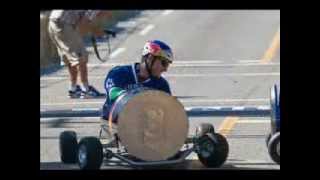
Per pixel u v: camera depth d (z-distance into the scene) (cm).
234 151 2978
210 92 4606
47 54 5494
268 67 5606
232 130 3419
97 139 2558
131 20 8025
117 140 2583
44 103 4284
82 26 4356
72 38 4431
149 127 2512
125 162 2580
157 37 7244
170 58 2617
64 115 3841
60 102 4316
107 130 2633
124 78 2612
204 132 2669
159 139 2522
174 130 2528
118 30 7456
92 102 4306
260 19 8194
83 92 4472
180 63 5866
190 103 4241
